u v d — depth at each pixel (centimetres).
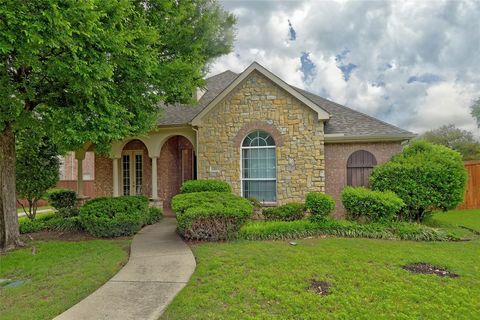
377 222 967
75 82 674
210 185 1201
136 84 886
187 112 1545
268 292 514
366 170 1306
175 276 597
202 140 1338
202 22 1156
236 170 1299
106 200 1042
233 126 1309
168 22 1062
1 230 848
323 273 601
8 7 527
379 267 636
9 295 537
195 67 1079
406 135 1235
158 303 480
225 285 545
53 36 572
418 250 761
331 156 1334
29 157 1219
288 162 1252
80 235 1010
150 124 1024
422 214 1097
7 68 689
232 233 895
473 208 1623
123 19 766
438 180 1046
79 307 470
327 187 1327
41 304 494
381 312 455
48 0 539
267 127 1275
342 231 941
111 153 1538
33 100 796
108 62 718
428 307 469
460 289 531
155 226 1162
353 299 493
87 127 760
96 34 649
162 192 1612
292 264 652
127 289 536
